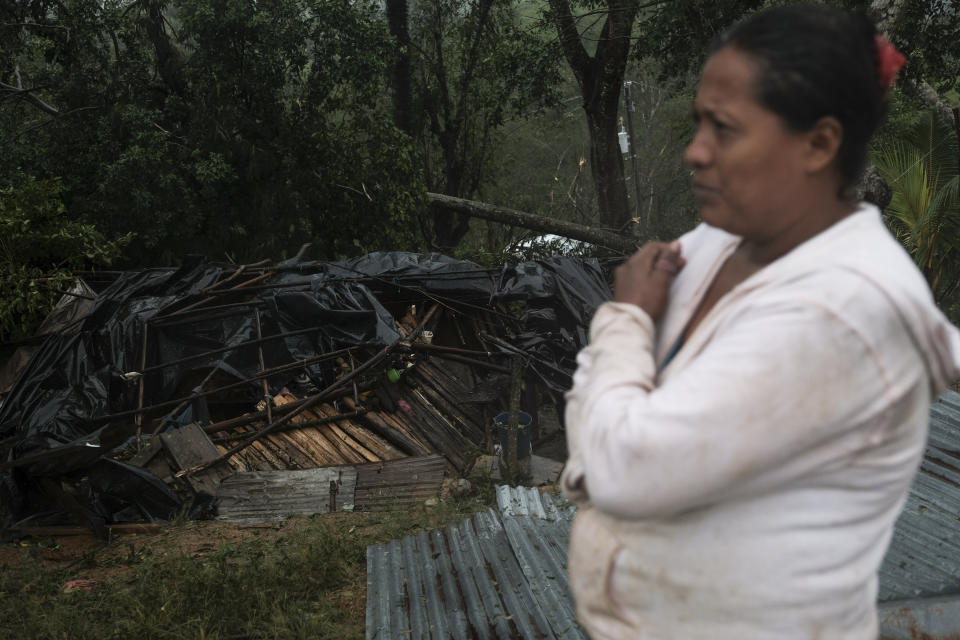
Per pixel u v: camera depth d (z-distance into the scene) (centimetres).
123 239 1168
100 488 756
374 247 1662
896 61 93
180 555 659
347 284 1041
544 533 509
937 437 484
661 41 1750
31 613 555
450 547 521
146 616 524
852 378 86
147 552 686
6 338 1016
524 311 1172
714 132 91
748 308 91
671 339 103
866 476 92
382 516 745
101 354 923
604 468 92
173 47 1562
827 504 92
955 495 422
